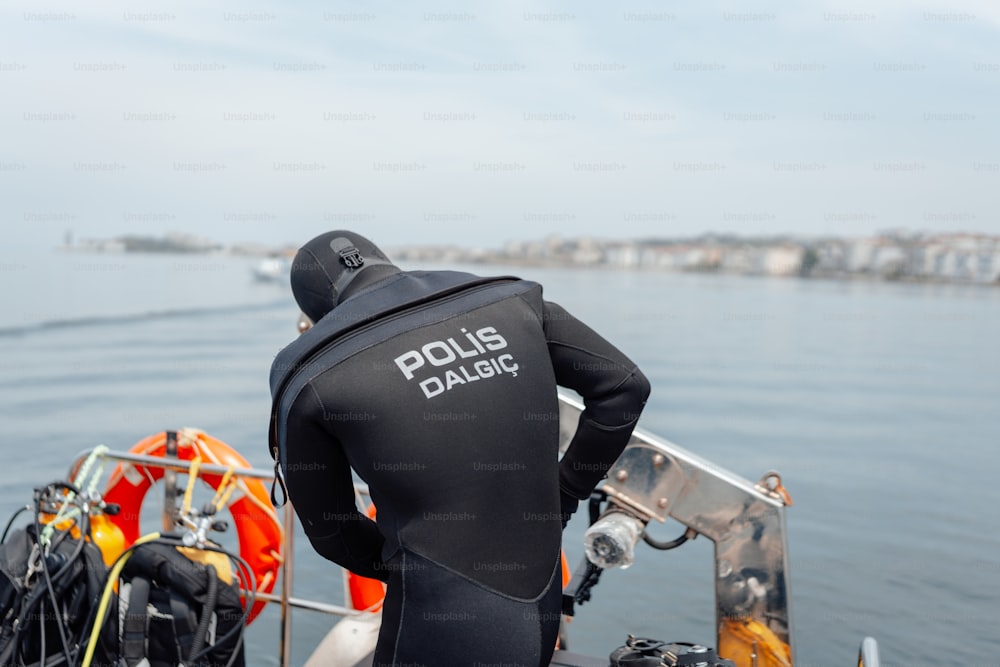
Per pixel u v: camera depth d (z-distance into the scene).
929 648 4.51
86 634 2.30
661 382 17.86
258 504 3.15
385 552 1.66
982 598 5.33
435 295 1.66
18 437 10.64
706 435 12.06
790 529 7.03
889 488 8.82
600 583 5.41
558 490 1.70
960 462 10.42
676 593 5.29
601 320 33.06
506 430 1.58
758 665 2.26
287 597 2.86
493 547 1.55
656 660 1.90
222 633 2.45
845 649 4.46
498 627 1.53
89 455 3.03
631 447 2.31
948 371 21.11
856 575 5.79
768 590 2.25
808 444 11.55
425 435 1.51
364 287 1.71
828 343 28.19
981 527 7.25
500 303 1.71
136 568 2.45
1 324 26.34
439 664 1.53
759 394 16.36
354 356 1.53
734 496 2.25
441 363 1.57
